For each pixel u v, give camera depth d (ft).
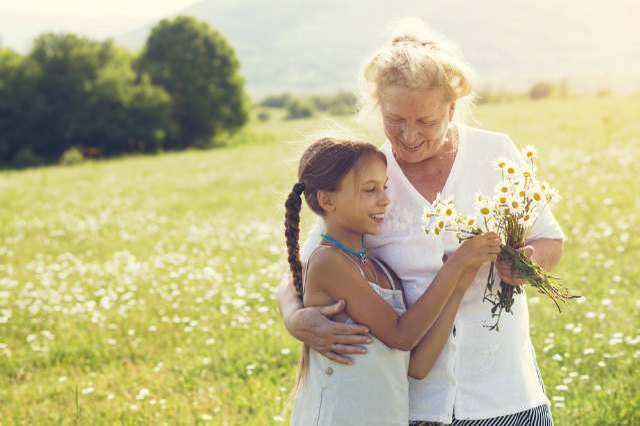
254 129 189.06
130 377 19.65
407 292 9.41
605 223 34.47
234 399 17.20
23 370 21.40
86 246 43.04
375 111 9.23
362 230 8.72
